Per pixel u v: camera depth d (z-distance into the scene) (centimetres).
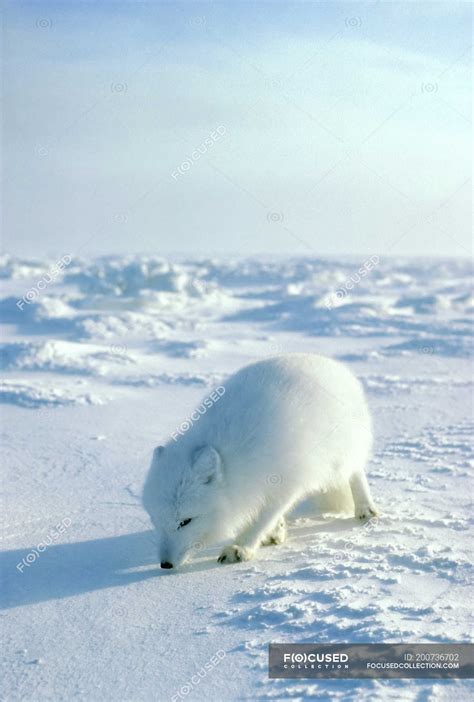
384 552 495
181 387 1436
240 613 408
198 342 2084
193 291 4078
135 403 1275
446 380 1430
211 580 470
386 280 6138
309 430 514
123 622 410
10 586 473
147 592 454
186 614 415
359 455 564
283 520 545
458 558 468
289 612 399
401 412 1129
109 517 619
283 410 509
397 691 312
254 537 513
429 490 662
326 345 2094
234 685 330
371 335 2289
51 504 664
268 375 537
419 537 526
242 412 512
